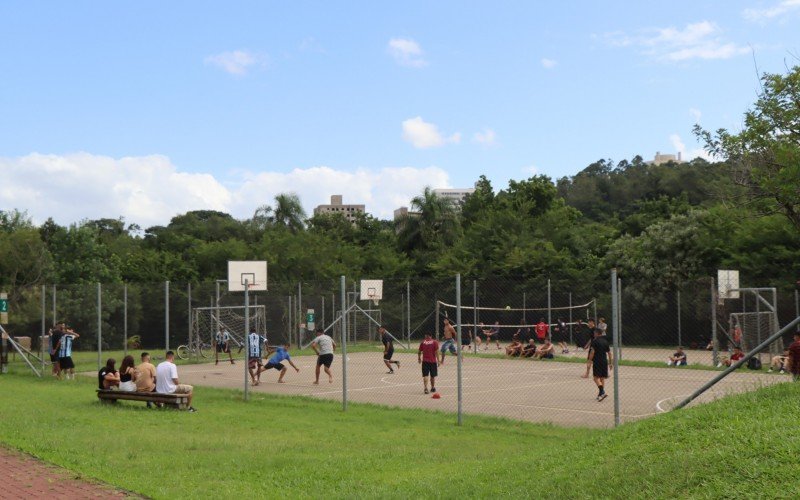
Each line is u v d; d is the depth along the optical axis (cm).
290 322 3900
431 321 4428
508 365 3123
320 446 1256
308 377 2681
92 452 1161
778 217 4009
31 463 1064
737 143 2334
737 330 2747
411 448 1238
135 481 961
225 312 3869
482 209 6612
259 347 2403
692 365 2734
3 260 4762
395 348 3975
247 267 2356
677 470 698
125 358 1916
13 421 1457
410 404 1920
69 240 5350
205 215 9112
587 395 2072
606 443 902
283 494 903
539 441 1327
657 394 2038
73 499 870
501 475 901
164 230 6994
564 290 4372
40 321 3522
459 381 1533
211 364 3303
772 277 3969
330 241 6025
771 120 2230
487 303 4456
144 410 1703
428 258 6000
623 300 3797
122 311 3894
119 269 5628
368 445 1276
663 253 4434
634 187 8525
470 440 1335
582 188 8888
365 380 2555
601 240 5634
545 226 5625
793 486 600
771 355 2452
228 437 1338
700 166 7731
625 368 2848
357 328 4375
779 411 823
